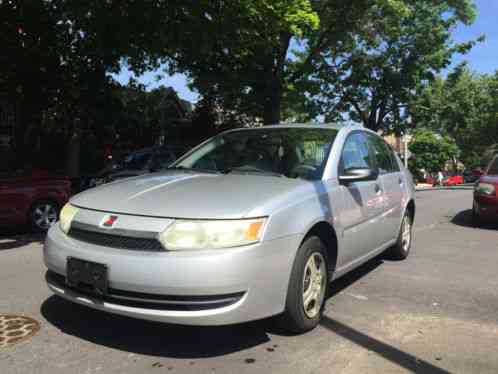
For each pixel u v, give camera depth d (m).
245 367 3.20
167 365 3.21
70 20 11.10
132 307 3.19
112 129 17.88
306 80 18.62
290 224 3.47
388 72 22.67
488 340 3.76
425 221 10.78
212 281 3.06
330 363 3.28
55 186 8.71
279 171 4.30
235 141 4.97
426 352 3.51
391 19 20.31
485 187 9.52
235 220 3.21
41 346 3.47
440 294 4.92
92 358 3.30
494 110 47.84
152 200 3.49
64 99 13.81
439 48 23.30
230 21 10.81
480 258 6.69
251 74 16.69
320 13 17.55
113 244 3.30
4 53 11.55
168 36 10.98
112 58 12.98
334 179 4.28
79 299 3.39
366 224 4.81
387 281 5.38
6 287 4.95
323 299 3.96
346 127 5.04
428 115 26.14
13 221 8.19
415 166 52.03
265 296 3.28
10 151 15.34
